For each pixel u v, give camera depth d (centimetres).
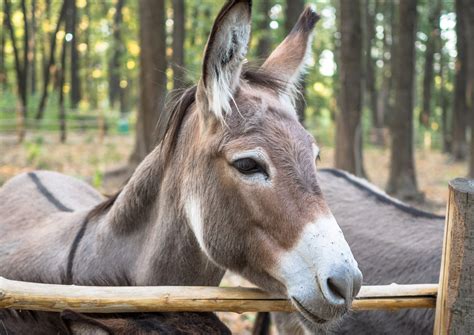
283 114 224
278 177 212
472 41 1298
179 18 1348
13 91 2964
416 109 3331
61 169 1309
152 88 914
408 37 1126
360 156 1006
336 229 205
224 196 222
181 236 247
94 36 3281
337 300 197
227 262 229
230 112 221
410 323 313
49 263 273
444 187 1384
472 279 225
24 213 331
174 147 250
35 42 3008
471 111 1233
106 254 266
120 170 1159
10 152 1500
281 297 233
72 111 2478
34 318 261
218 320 245
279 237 210
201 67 222
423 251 334
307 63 258
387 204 395
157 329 228
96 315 236
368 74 2589
